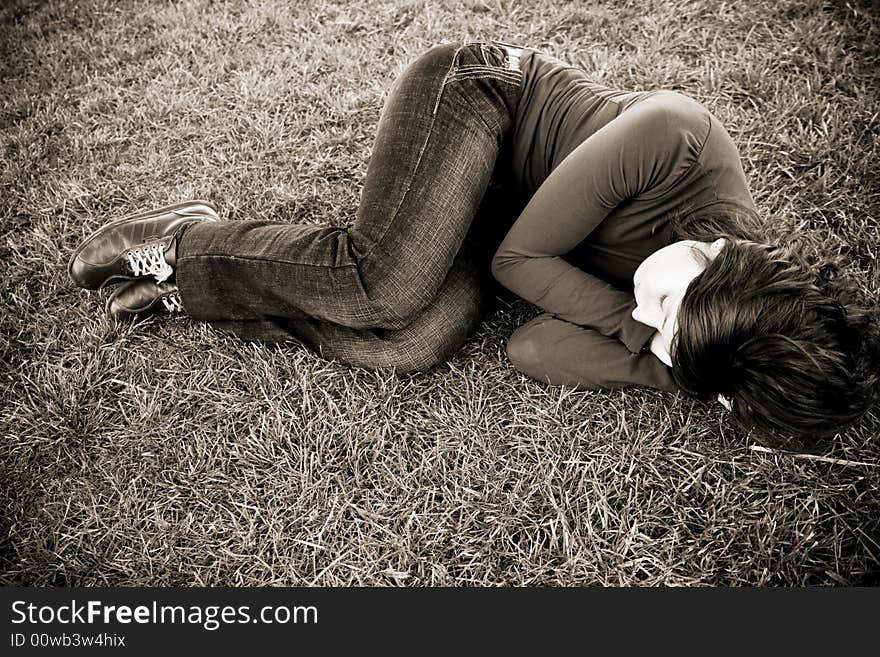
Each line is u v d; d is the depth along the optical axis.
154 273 1.75
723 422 1.68
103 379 1.79
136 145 2.26
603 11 2.50
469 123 1.53
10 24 2.68
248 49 2.51
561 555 1.55
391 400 1.73
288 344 1.81
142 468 1.67
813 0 2.44
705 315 1.11
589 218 1.38
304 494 1.62
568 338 1.60
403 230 1.52
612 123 1.35
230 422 1.72
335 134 2.23
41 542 1.57
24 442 1.70
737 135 2.12
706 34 2.40
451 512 1.60
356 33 2.54
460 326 1.72
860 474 1.61
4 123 2.35
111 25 2.65
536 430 1.69
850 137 2.10
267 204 2.08
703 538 1.56
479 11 2.54
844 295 1.17
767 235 1.23
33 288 1.97
